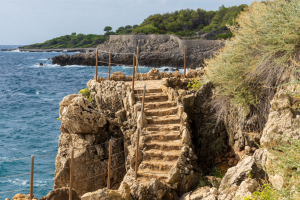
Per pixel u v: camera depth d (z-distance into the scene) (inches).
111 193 338.0
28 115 1396.4
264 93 445.1
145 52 3403.1
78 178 512.7
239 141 486.0
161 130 483.8
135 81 669.9
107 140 554.3
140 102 538.0
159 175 410.9
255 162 333.4
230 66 463.5
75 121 525.7
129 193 354.0
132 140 480.1
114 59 3531.0
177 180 395.5
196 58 2994.6
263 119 446.6
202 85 564.7
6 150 941.8
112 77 663.1
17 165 833.5
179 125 489.1
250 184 305.1
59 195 349.1
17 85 2299.5
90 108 541.3
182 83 626.5
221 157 526.3
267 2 461.1
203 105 555.2
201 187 391.5
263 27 433.4
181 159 416.8
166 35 3567.9
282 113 303.4
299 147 252.2
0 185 721.0
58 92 2020.2
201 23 4584.2
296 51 381.4
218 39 3216.0
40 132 1135.6
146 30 4207.7
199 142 549.3
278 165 261.6
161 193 373.1
